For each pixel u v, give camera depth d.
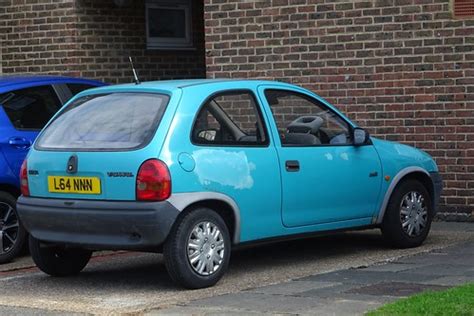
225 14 15.21
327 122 11.09
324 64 14.50
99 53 17.16
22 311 8.97
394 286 9.29
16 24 17.50
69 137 10.02
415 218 11.80
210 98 9.99
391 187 11.54
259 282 9.98
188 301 8.98
